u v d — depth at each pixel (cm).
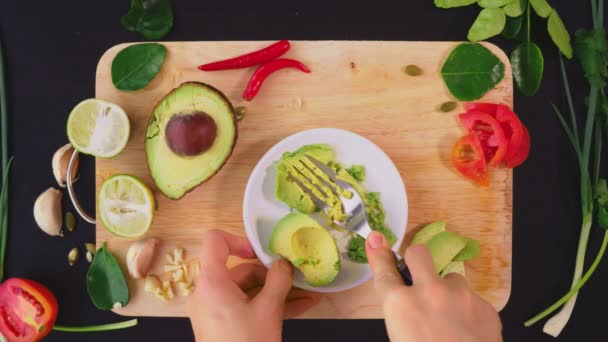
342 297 68
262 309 57
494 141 66
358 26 71
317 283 62
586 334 72
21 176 71
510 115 65
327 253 62
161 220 68
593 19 69
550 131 71
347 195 63
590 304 71
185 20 71
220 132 63
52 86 71
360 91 68
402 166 68
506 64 68
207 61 67
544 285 71
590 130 68
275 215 65
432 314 51
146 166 67
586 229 69
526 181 71
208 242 60
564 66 71
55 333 72
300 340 72
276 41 67
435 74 68
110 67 67
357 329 72
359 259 65
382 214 64
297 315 67
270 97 67
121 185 66
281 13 71
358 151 65
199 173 63
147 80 67
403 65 68
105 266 67
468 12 71
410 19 71
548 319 71
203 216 68
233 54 67
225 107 63
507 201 68
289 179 64
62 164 69
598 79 68
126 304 67
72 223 71
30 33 71
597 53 68
